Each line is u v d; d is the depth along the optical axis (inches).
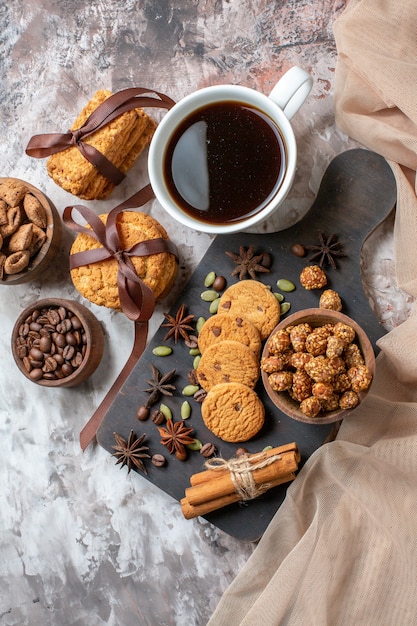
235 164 23.1
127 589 25.9
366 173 23.9
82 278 24.3
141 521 25.8
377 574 22.8
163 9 25.7
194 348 24.6
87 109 24.4
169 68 25.8
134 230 24.0
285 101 22.3
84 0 26.2
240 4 25.3
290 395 22.8
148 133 25.1
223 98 22.8
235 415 23.8
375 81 22.5
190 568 25.5
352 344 22.4
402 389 23.9
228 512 24.2
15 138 26.7
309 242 24.2
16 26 26.6
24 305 26.6
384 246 24.7
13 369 26.7
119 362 26.0
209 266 24.8
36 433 26.5
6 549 26.6
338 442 23.3
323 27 24.8
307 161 25.0
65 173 24.3
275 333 22.6
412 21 21.8
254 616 22.9
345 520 23.3
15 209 24.5
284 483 24.0
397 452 23.0
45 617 26.4
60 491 26.3
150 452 24.8
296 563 23.0
